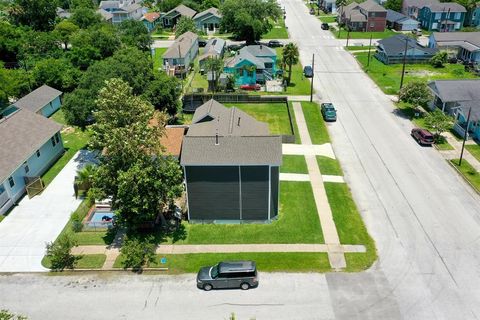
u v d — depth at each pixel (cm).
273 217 3744
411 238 3491
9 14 10106
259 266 3206
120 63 4953
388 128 5491
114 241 3538
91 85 4675
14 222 3812
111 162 3381
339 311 2822
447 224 3653
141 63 5062
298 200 3981
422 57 8125
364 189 4166
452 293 2948
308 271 3158
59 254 3194
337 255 3309
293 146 5016
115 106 3603
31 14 9856
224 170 3491
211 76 6938
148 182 3272
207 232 3609
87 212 3941
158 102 5006
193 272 3184
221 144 3597
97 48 7312
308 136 5281
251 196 3597
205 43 9825
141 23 9069
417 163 4638
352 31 10775
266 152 3519
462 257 3278
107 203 3969
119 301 2952
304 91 6831
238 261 3053
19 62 8050
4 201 3944
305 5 14800
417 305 2856
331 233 3553
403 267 3186
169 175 3341
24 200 4144
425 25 11025
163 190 3362
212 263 3256
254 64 7062
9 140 4297
